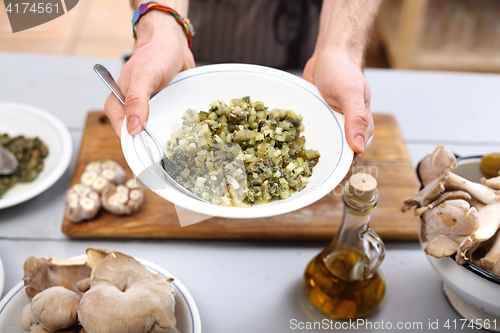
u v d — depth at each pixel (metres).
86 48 1.51
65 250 0.54
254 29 0.81
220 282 0.52
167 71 0.50
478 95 0.81
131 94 0.45
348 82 0.49
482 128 0.74
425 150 0.70
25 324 0.40
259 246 0.56
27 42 1.50
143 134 0.45
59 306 0.38
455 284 0.43
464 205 0.40
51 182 0.58
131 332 0.36
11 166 0.62
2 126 0.67
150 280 0.41
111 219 0.56
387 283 0.52
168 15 0.57
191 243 0.56
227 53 0.85
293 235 0.56
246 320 0.48
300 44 0.83
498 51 1.45
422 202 0.44
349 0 0.58
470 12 1.35
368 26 0.59
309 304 0.50
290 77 0.51
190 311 0.43
